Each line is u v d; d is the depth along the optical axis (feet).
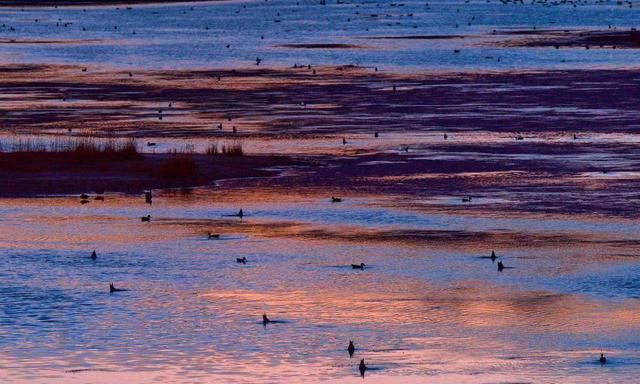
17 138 552.82
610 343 255.09
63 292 295.28
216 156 498.28
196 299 289.53
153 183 446.19
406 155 503.61
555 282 305.12
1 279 308.19
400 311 279.08
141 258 333.01
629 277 309.22
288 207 404.16
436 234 361.30
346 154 507.30
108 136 563.07
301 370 237.45
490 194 420.77
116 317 273.75
